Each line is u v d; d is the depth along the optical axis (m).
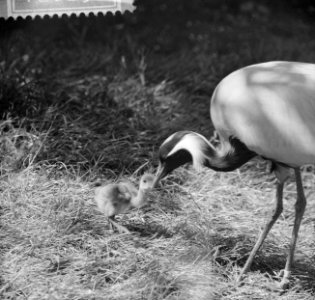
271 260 8.09
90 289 7.11
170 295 7.12
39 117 9.94
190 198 9.14
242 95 7.32
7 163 9.06
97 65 12.05
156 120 10.57
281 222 8.92
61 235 7.88
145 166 9.62
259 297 7.43
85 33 13.40
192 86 11.80
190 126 10.62
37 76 10.81
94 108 10.50
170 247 7.94
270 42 14.05
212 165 7.57
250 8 16.30
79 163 9.34
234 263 7.95
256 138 7.30
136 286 7.16
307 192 9.68
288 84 7.28
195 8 15.58
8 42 12.08
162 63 12.55
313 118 7.21
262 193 9.55
